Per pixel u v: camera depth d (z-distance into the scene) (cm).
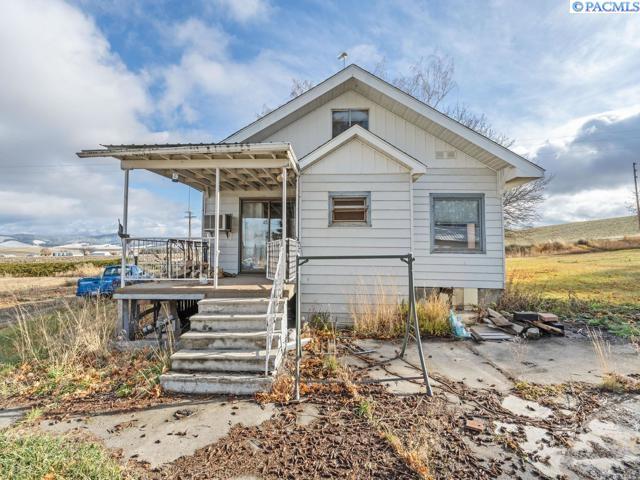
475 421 340
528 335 653
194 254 828
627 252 2405
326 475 260
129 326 641
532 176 797
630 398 396
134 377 464
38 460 264
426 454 282
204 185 895
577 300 919
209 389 423
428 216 870
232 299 567
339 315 767
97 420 356
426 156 884
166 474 264
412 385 437
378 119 903
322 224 779
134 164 634
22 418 364
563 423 340
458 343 626
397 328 685
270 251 773
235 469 270
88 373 487
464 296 855
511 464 274
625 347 591
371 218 774
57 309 1128
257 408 379
